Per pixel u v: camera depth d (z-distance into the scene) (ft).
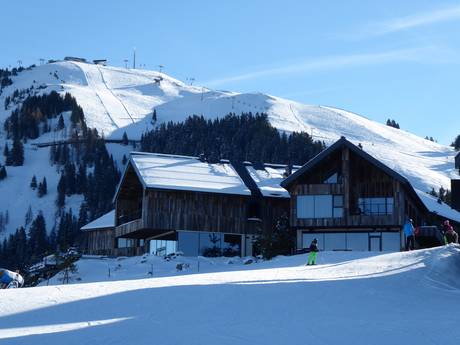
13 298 67.05
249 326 54.08
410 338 48.62
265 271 95.04
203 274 91.81
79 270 158.92
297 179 182.80
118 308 62.69
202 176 191.83
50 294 69.36
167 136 646.33
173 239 186.50
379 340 48.21
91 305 63.93
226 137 604.90
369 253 129.90
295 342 47.96
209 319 57.52
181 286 73.92
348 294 71.26
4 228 551.59
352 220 177.58
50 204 584.40
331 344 47.32
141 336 50.60
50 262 171.73
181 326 54.49
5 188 611.47
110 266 161.58
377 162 177.06
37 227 475.31
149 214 181.47
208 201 187.21
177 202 184.44
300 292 71.67
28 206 583.99
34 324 56.34
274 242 176.86
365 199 179.52
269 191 191.01
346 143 178.60
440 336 48.98
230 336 50.14
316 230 182.91
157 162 195.62
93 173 605.73
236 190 188.03
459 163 122.83
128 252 213.05
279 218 189.26
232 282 79.36
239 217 189.47
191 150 595.47
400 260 102.78
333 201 179.63
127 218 206.90
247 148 572.10
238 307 63.21
